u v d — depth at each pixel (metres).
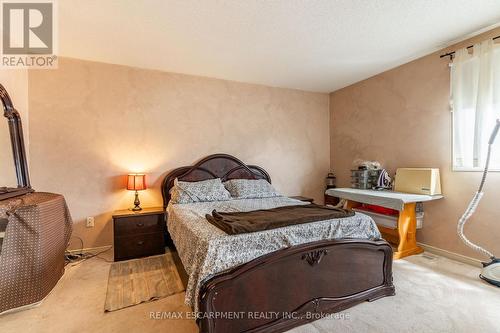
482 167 2.55
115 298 2.04
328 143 4.70
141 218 2.95
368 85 3.88
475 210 2.63
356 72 3.64
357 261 1.95
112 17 2.21
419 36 2.62
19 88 2.66
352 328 1.69
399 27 2.44
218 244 1.54
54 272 2.21
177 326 1.72
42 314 1.84
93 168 3.09
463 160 2.72
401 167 3.40
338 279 1.87
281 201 3.20
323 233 1.92
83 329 1.68
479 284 2.27
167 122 3.48
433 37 2.65
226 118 3.86
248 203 3.03
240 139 3.97
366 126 3.94
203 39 2.62
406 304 1.96
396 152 3.47
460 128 2.73
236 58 3.12
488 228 2.53
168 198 3.37
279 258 1.62
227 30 2.45
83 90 3.04
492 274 2.27
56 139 2.93
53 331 1.66
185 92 3.59
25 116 2.77
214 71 3.53
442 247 2.94
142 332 1.66
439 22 2.36
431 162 3.04
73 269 2.59
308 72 3.63
